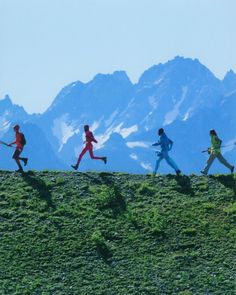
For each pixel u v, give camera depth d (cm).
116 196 5831
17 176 6250
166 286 4559
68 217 5453
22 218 5403
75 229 5266
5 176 6234
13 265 4772
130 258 4912
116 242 5134
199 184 6181
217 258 4925
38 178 6191
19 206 5625
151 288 4522
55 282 4594
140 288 4522
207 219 5481
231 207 5666
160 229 5272
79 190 5959
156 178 6362
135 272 4725
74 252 4962
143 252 5000
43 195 5828
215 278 4653
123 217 5478
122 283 4591
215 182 6244
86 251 4981
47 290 4491
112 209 5631
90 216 5472
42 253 4934
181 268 4791
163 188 6097
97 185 6112
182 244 5109
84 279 4638
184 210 5634
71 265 4803
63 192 5900
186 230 5275
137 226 5356
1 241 5056
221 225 5378
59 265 4803
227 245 5100
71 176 6312
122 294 4453
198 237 5212
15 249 4956
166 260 4897
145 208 5659
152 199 5850
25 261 4828
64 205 5634
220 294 4469
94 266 4803
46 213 5497
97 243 5059
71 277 4656
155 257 4938
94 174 6397
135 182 6197
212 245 5103
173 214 5556
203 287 4553
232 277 4672
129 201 5794
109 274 4706
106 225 5350
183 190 6069
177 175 6406
